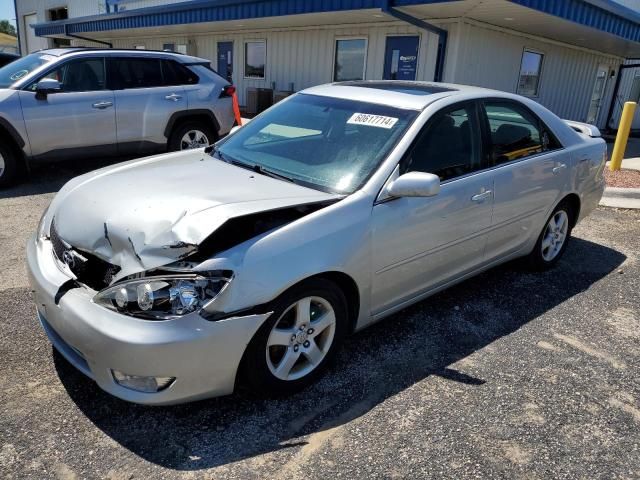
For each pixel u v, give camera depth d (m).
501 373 3.27
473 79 11.54
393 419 2.79
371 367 3.26
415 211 3.30
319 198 3.00
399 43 11.94
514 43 12.40
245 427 2.68
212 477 2.35
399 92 3.87
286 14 11.50
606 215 7.03
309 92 4.24
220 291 2.49
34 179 7.37
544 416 2.89
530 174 4.23
